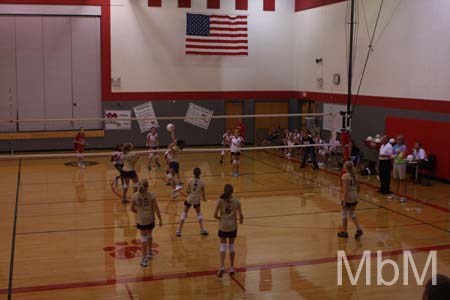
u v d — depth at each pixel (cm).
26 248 1039
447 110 1634
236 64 2541
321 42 2352
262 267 937
